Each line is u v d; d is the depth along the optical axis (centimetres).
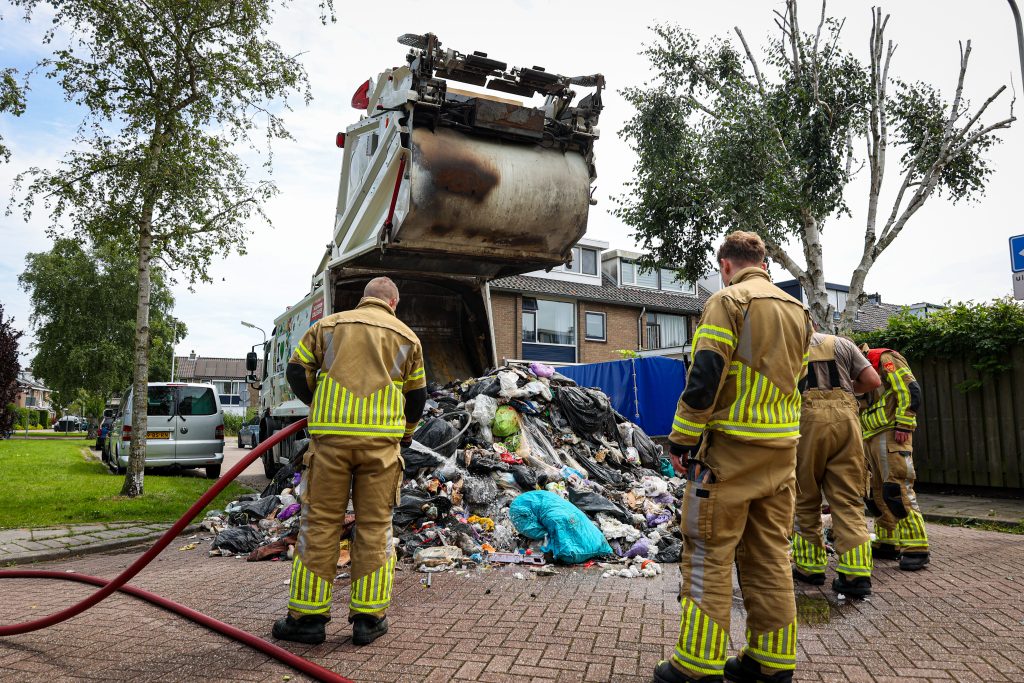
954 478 974
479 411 680
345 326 357
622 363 1230
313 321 885
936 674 289
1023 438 906
